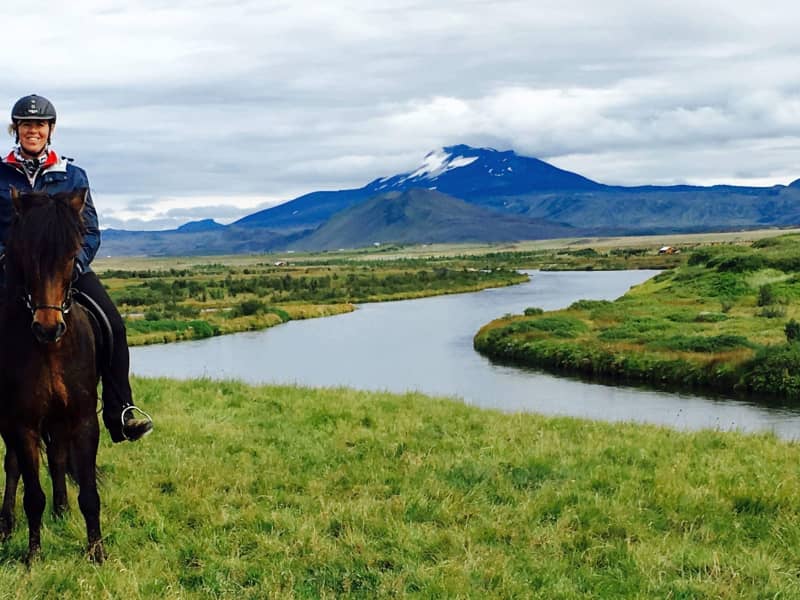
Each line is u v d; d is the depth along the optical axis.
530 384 38.94
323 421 14.11
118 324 7.98
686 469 10.79
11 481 8.31
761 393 35.28
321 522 8.53
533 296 97.69
